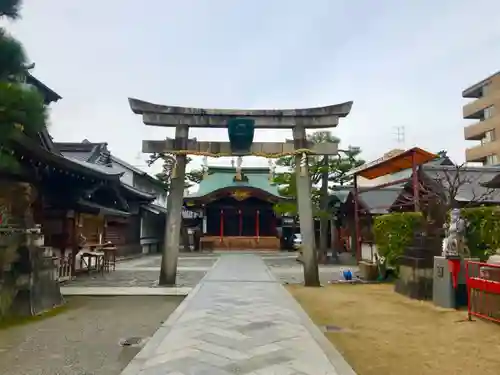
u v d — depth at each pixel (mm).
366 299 10719
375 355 5719
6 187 9227
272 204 41344
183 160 14328
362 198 25672
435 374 4938
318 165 24484
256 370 4930
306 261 13742
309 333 6738
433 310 8945
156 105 14008
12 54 6629
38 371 5184
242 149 14156
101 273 17641
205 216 42500
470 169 25562
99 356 5836
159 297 11195
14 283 8547
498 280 7516
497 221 10641
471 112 43688
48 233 15102
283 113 14273
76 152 30844
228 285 13055
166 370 4918
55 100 14117
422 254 10711
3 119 6277
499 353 5754
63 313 8984
